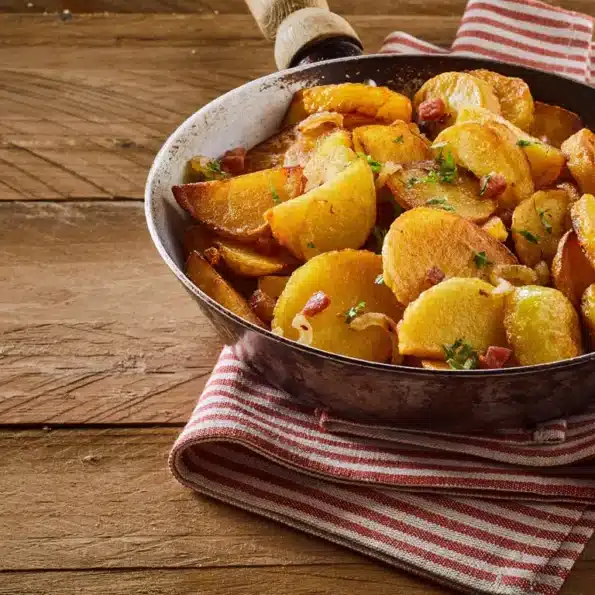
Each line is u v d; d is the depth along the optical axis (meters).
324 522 0.88
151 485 0.90
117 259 1.03
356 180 0.90
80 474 0.91
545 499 0.88
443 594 0.86
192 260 0.91
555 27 1.12
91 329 0.98
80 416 0.94
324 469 0.89
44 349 0.97
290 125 0.99
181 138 0.95
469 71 1.00
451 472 0.89
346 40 1.04
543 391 0.86
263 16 1.07
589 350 0.88
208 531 0.88
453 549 0.86
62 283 1.01
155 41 1.21
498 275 0.89
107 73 1.17
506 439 0.90
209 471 0.90
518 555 0.86
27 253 1.03
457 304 0.86
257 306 0.90
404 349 0.86
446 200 0.92
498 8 1.13
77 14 1.23
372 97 0.97
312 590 0.86
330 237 0.90
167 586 0.86
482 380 0.83
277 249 0.92
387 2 1.24
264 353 0.87
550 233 0.92
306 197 0.90
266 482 0.90
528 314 0.86
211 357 0.97
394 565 0.87
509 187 0.93
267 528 0.88
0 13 1.23
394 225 0.88
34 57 1.19
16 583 0.86
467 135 0.93
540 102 1.00
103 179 1.08
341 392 0.87
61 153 1.10
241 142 0.99
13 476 0.91
